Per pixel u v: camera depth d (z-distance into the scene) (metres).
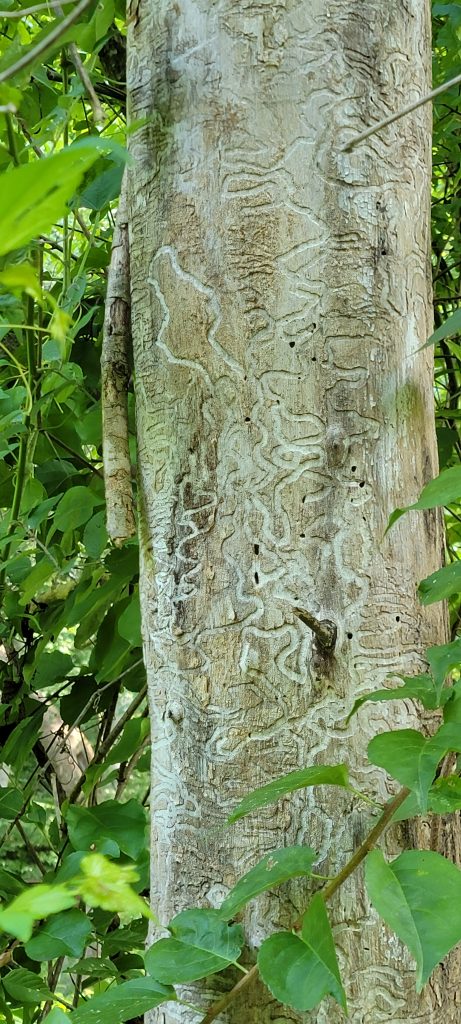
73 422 1.20
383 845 0.74
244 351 0.78
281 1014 0.73
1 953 1.06
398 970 0.74
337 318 0.78
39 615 1.28
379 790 0.75
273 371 0.78
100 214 1.11
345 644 0.76
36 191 0.31
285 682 0.76
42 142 0.99
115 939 1.06
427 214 0.85
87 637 1.21
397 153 0.81
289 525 0.77
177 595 0.79
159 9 0.82
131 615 1.05
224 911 0.68
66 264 1.11
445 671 0.68
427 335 0.83
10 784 1.23
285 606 0.77
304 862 0.69
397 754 0.63
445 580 0.73
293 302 0.78
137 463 0.83
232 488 0.78
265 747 0.76
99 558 1.12
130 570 1.09
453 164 1.43
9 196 0.30
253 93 0.79
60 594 1.30
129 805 0.93
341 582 0.77
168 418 0.80
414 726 0.77
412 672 0.78
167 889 0.77
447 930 0.61
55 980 1.18
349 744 0.75
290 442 0.78
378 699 0.68
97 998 0.71
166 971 0.70
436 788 0.70
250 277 0.79
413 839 0.75
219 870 0.76
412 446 0.80
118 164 1.05
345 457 0.78
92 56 1.04
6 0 1.02
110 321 0.86
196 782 0.77
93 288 1.22
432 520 0.81
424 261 0.83
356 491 0.78
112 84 1.29
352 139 0.79
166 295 0.81
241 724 0.76
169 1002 0.76
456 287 1.42
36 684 1.21
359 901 0.74
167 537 0.80
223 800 0.76
